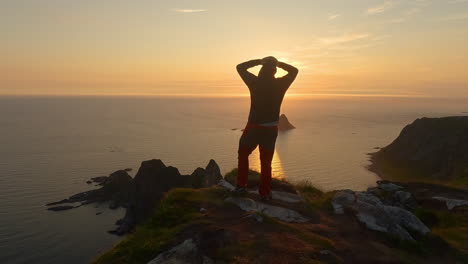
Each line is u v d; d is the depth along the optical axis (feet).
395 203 39.65
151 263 14.62
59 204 312.29
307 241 17.25
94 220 268.62
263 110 21.71
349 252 17.25
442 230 27.35
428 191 45.57
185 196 22.34
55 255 211.61
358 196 26.16
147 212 224.74
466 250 21.25
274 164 482.28
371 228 21.04
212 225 17.98
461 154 316.81
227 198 22.38
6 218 277.03
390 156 434.30
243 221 18.85
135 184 231.71
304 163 490.08
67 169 482.69
